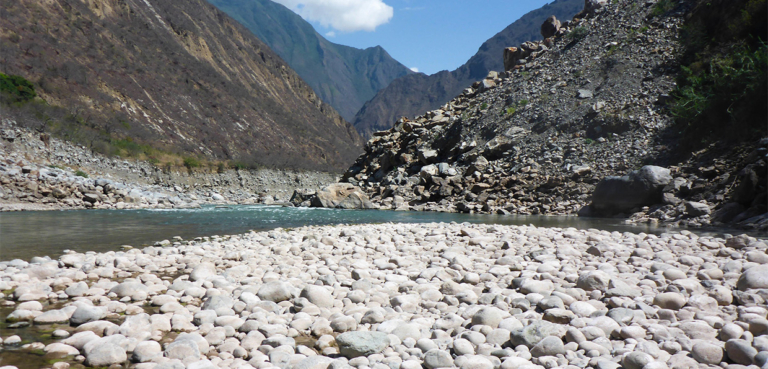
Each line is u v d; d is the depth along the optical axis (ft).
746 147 51.65
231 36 392.68
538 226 45.65
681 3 102.17
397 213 72.33
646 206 54.54
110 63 195.00
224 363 11.49
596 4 125.70
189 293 17.89
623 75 90.38
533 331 12.36
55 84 151.94
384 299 17.22
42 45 165.48
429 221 57.36
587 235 32.83
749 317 12.75
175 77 236.43
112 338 12.34
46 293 17.39
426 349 12.20
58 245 31.65
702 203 46.68
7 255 26.94
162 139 173.47
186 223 50.83
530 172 78.74
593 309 14.39
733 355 10.50
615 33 106.11
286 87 399.65
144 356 11.71
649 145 70.44
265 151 237.45
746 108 55.98
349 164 317.63
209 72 272.51
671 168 58.23
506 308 15.33
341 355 12.25
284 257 26.04
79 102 153.89
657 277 18.28
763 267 16.46
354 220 58.75
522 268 21.68
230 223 51.96
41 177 72.90
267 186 184.75
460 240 32.30
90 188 75.82
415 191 90.74
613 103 83.61
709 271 18.44
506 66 135.95
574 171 72.08
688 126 66.64
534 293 16.25
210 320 14.67
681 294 15.26
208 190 154.10
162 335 13.56
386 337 12.53
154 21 278.26
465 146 96.73
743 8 81.20
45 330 13.74
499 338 12.60
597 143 77.66
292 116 336.08
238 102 269.64
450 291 17.85
